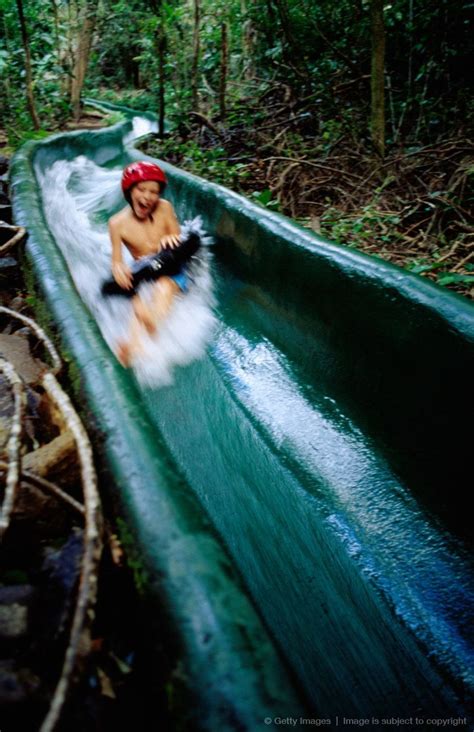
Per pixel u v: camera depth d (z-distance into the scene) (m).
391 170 5.38
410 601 2.18
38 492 1.52
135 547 1.29
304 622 2.14
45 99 11.70
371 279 2.68
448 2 6.23
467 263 3.76
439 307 2.30
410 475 2.47
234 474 2.83
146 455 1.48
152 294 3.67
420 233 4.28
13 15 10.20
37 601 1.27
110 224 3.93
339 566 2.37
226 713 0.94
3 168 6.36
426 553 2.27
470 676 1.92
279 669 1.03
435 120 6.38
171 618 1.12
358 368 2.85
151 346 3.46
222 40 8.87
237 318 3.97
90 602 1.12
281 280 3.52
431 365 2.34
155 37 9.45
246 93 10.44
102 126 12.34
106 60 21.42
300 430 3.00
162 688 1.08
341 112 6.75
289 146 6.90
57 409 1.87
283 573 2.33
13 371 1.79
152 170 3.78
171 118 9.37
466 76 6.69
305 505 2.65
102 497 1.52
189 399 3.27
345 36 7.74
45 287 2.64
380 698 1.90
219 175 6.38
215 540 1.29
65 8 13.12
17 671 1.11
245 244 4.00
